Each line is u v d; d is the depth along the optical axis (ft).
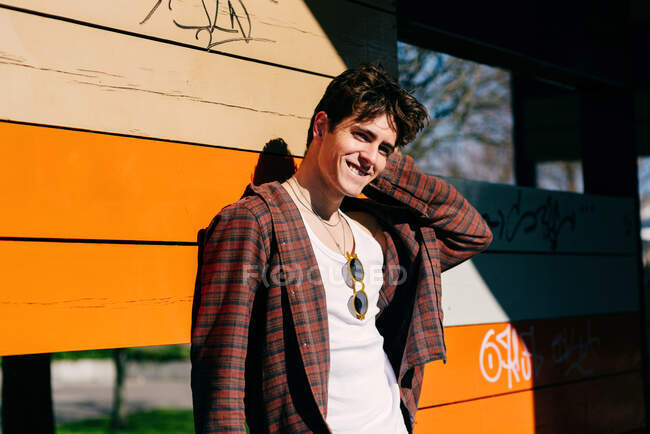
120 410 39.55
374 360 5.40
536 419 9.25
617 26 11.90
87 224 5.00
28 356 13.01
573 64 10.66
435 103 21.50
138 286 5.24
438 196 6.19
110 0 5.22
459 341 8.25
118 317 5.11
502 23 9.35
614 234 11.12
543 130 17.13
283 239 4.96
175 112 5.55
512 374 8.93
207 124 5.75
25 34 4.79
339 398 5.09
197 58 5.74
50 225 4.83
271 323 4.91
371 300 5.53
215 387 4.51
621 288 11.19
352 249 5.60
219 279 4.75
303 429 4.81
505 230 9.00
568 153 17.53
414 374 6.04
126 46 5.30
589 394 10.27
